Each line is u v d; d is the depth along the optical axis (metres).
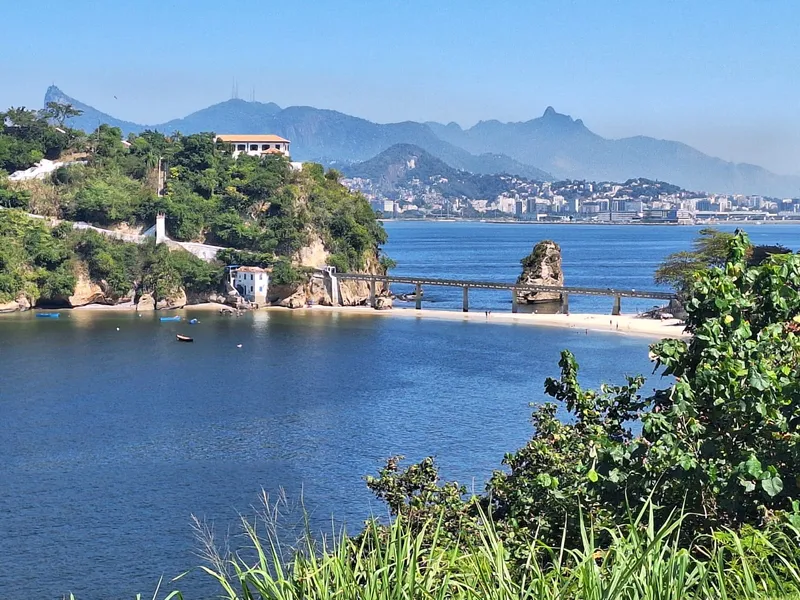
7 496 70.50
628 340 156.75
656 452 20.38
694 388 21.92
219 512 65.81
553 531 23.47
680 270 185.75
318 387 116.56
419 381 120.56
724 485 19.58
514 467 32.84
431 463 36.25
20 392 113.44
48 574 55.62
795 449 19.91
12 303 193.25
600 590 15.04
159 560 57.28
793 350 23.64
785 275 24.75
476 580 15.91
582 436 28.84
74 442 87.62
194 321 182.38
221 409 103.00
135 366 133.00
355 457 80.75
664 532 16.23
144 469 77.75
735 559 17.06
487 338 161.25
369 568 15.59
